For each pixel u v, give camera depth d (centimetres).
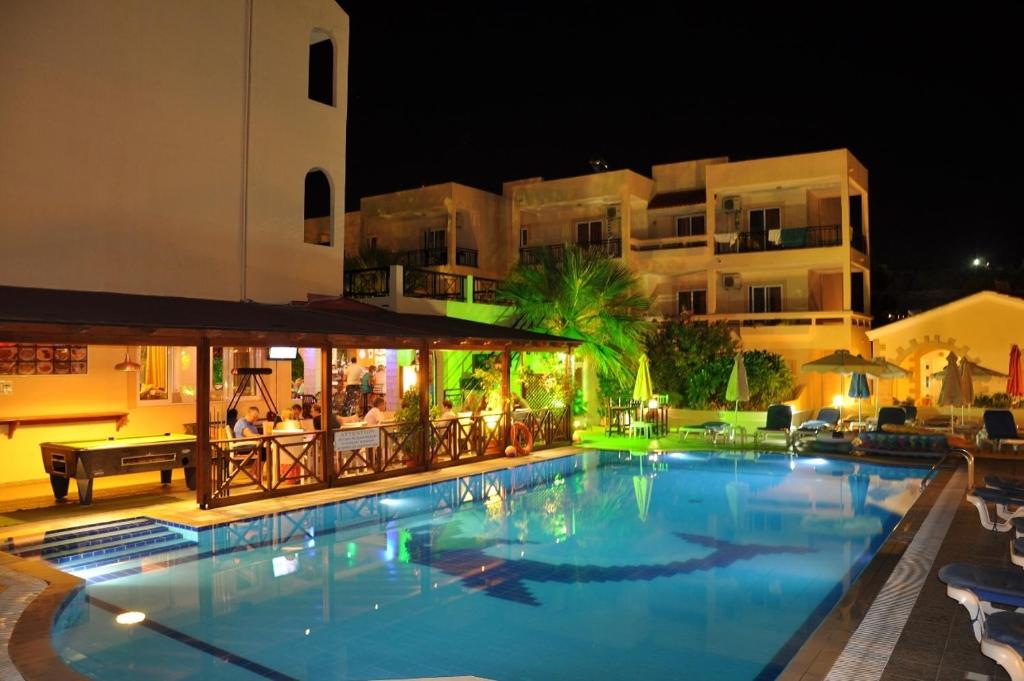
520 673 683
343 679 669
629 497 1530
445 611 849
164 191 1565
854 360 2320
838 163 2981
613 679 670
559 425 2220
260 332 1316
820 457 2030
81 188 1438
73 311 1157
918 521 1160
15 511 1246
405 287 2803
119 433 1565
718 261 3183
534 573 998
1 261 1334
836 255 2991
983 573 666
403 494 1521
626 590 926
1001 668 602
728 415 2505
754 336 3127
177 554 1074
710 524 1286
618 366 2452
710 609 855
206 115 1642
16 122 1354
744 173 3147
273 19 1788
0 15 1336
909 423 2475
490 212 3703
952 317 2877
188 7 1612
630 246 3338
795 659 624
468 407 2102
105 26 1477
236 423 1491
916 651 639
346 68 1988
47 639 691
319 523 1277
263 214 1753
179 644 749
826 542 1162
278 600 884
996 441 2009
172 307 1382
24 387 1431
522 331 2192
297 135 1844
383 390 2183
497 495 1551
